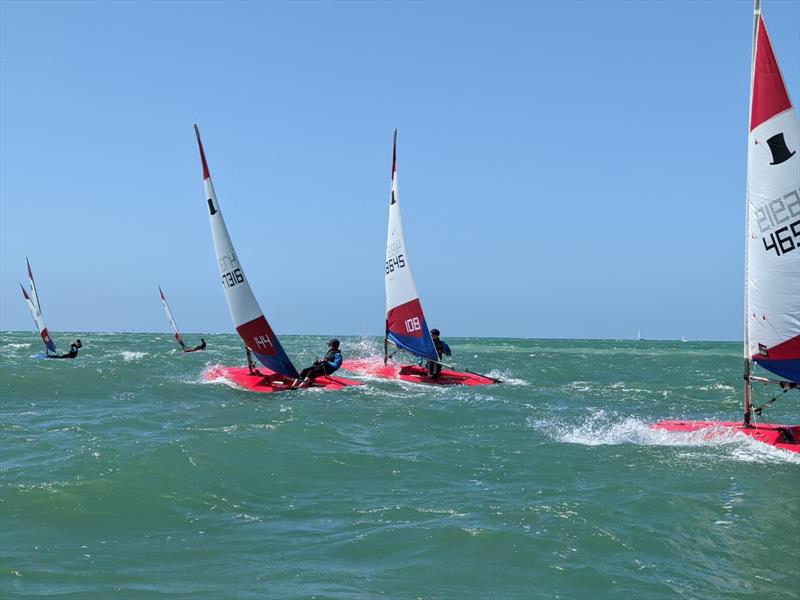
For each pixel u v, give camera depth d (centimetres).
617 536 791
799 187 1175
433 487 1009
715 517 867
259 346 2103
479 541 770
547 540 777
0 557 704
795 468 1128
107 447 1170
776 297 1229
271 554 735
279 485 1005
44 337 3519
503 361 4028
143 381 2189
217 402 1806
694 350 6825
